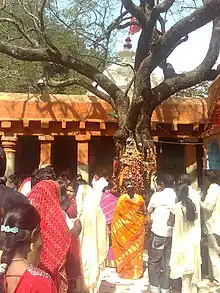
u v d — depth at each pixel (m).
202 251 8.02
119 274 8.14
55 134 14.50
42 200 4.02
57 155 18.22
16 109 14.29
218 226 7.52
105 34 13.37
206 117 14.67
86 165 14.42
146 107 11.09
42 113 14.34
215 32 11.41
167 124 14.69
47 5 12.13
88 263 6.34
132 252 8.09
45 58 11.69
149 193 10.59
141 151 10.86
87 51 15.10
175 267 6.46
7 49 11.59
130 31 14.24
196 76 11.34
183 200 6.57
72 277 5.07
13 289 1.98
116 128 14.61
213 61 11.32
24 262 2.06
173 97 14.89
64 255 4.01
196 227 6.64
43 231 3.94
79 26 13.07
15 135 14.36
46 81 14.30
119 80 15.49
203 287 7.23
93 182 11.55
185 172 14.95
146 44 11.09
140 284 7.68
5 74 17.22
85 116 14.44
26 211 2.11
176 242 6.51
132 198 8.17
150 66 10.55
